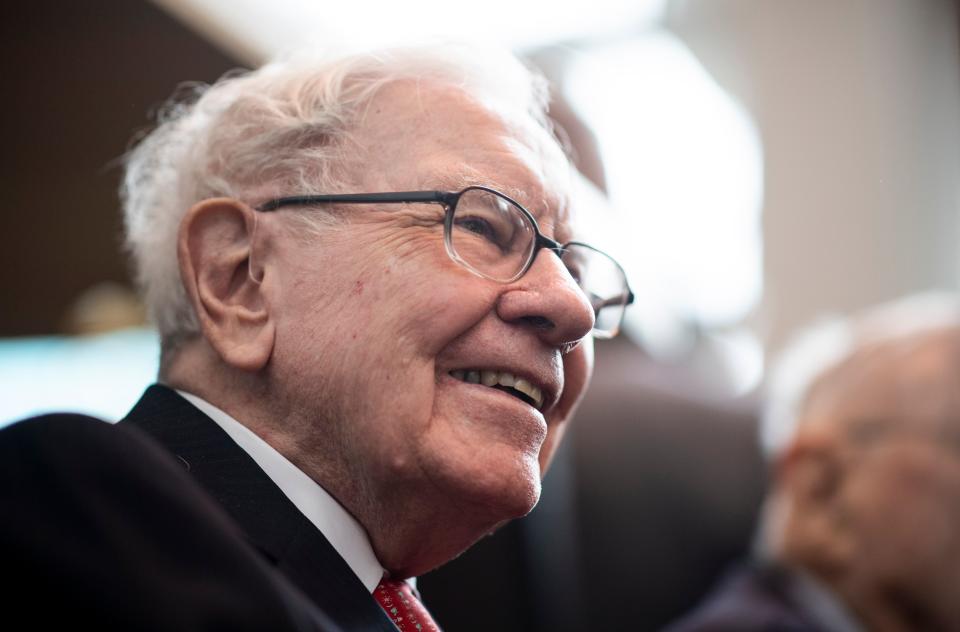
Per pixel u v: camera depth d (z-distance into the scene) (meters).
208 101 1.59
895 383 1.86
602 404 2.75
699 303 4.32
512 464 1.31
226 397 1.38
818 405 1.93
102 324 3.60
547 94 1.64
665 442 2.71
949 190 5.17
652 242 4.90
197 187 1.47
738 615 1.76
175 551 0.97
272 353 1.35
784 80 5.20
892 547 1.76
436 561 1.44
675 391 2.84
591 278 1.59
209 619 0.93
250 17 3.33
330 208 1.38
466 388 1.33
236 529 1.19
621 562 2.63
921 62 5.19
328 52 1.54
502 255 1.38
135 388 3.54
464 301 1.31
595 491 2.66
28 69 3.25
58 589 0.91
